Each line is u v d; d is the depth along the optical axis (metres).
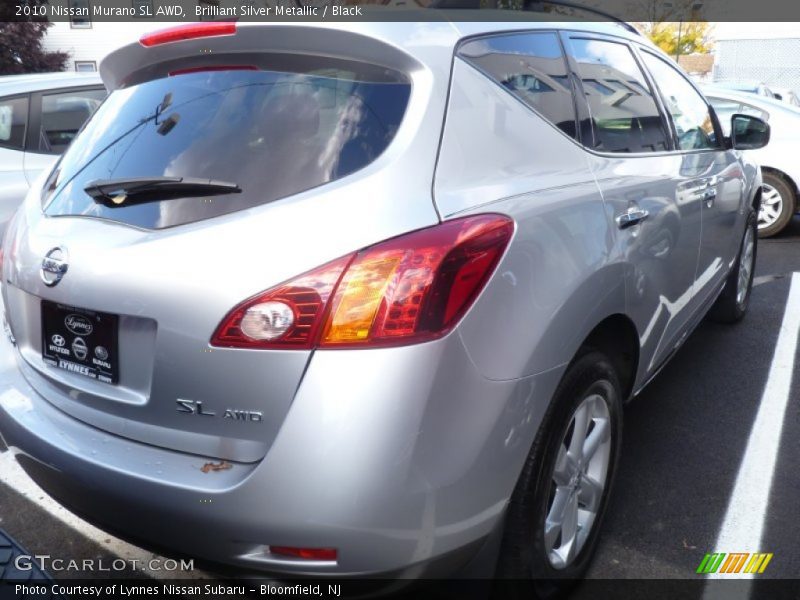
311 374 1.70
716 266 3.90
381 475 1.70
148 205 1.98
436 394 1.74
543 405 2.01
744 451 3.40
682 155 3.35
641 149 2.99
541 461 2.05
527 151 2.26
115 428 1.99
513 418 1.91
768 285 6.22
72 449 2.00
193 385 1.82
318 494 1.70
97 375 2.02
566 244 2.14
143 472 1.86
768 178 8.10
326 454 1.69
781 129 8.07
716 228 3.70
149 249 1.88
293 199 1.86
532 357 1.95
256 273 1.75
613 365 2.64
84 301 1.98
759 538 2.76
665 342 3.13
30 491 3.12
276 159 1.95
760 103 8.27
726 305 4.93
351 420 1.68
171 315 1.82
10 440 2.21
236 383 1.76
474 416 1.82
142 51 2.36
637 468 3.25
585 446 2.39
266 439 1.76
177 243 1.86
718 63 25.17
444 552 1.84
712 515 2.90
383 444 1.69
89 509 2.02
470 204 1.92
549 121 2.42
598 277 2.24
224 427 1.80
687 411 3.81
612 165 2.66
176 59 2.35
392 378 1.70
